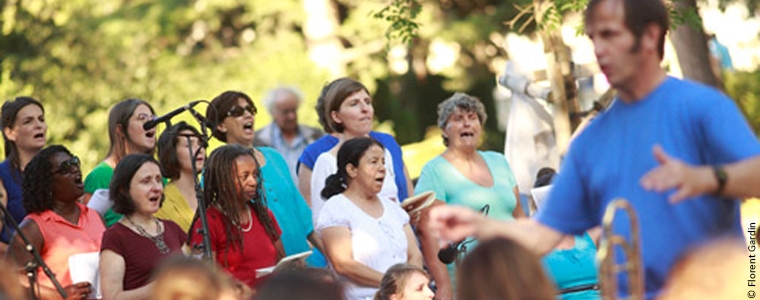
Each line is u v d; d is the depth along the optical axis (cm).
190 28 3503
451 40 3341
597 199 640
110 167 1196
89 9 3494
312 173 1193
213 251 1029
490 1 3534
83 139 3309
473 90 3603
